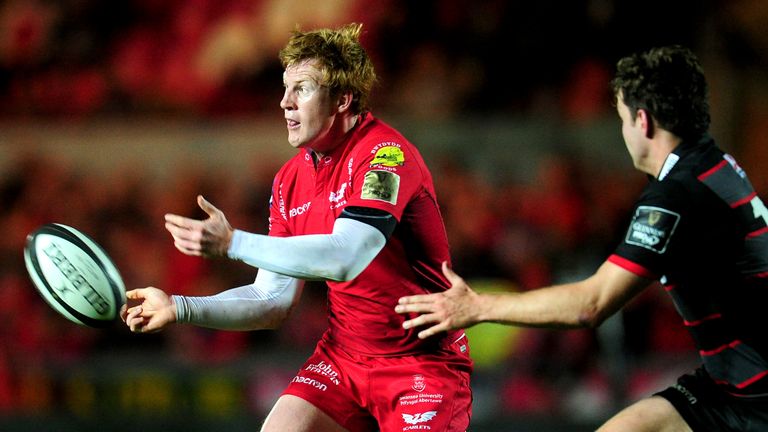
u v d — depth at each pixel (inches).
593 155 1446.9
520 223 1258.0
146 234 1350.9
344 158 555.2
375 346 581.3
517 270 1182.3
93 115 1604.3
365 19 1563.7
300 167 577.3
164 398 1082.7
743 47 1508.4
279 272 498.0
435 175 1334.9
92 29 1673.2
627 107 525.3
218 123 1546.5
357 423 592.7
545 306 493.4
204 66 1617.9
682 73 514.3
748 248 509.7
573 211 1258.6
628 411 543.2
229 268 1236.5
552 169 1323.8
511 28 1524.4
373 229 516.7
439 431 572.1
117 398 1098.1
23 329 1214.3
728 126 1497.3
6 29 1680.6
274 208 597.3
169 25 1659.7
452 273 500.1
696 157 513.0
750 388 521.0
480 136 1469.0
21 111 1625.2
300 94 541.0
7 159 1565.0
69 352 1178.0
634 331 1056.2
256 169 1428.4
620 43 1498.5
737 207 508.1
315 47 540.1
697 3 1491.1
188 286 1234.0
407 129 1485.0
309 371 596.7
